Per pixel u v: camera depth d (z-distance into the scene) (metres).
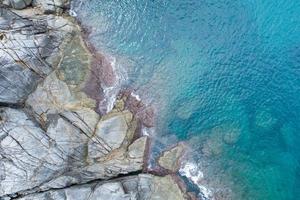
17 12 33.28
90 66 33.62
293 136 32.50
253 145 32.28
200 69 35.00
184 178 31.08
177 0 36.97
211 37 36.00
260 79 34.59
